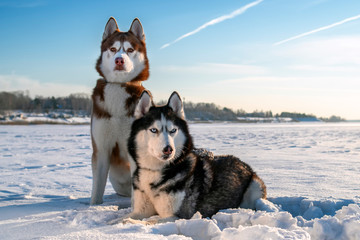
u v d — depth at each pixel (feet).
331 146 49.57
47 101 393.70
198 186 12.16
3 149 46.85
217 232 8.97
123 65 14.64
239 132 100.58
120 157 15.57
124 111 14.69
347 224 9.05
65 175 24.47
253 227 8.51
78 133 95.40
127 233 8.56
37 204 14.83
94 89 15.49
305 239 8.09
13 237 9.14
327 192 16.38
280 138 70.90
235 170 13.80
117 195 17.84
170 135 11.79
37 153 41.45
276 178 21.06
